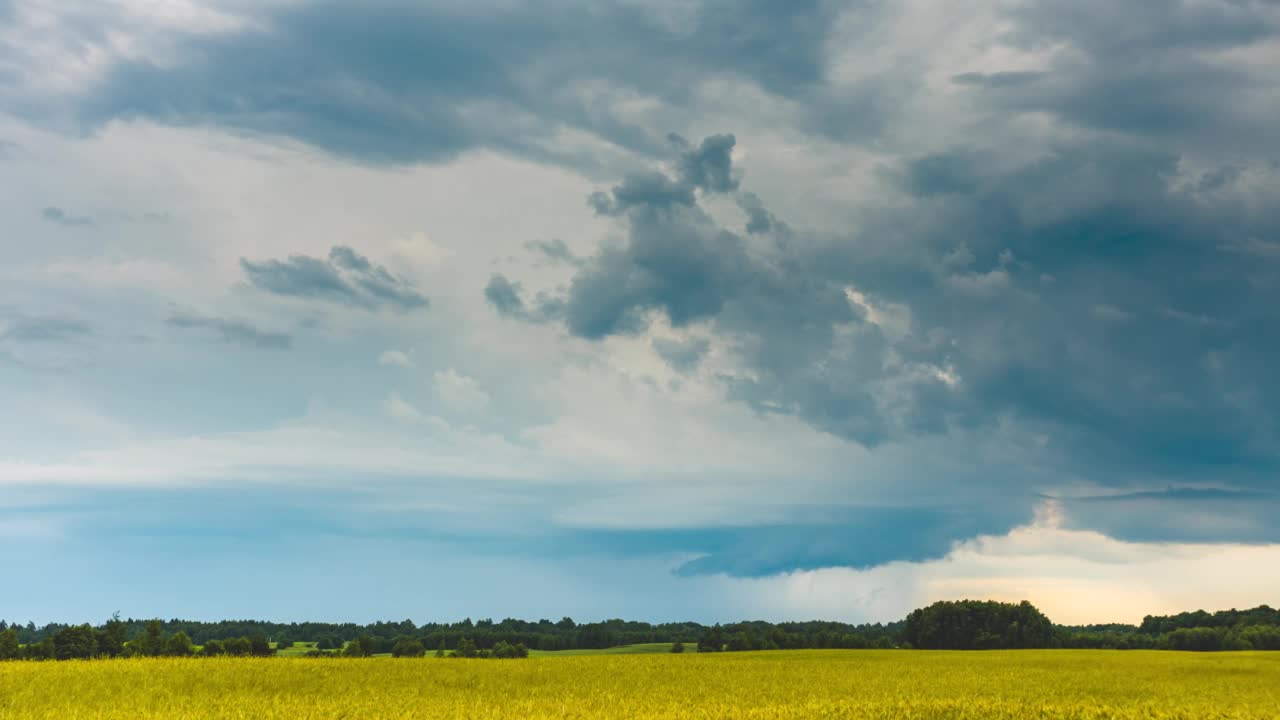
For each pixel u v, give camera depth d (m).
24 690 38.41
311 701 38.62
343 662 54.03
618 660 66.81
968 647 127.62
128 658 51.34
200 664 49.44
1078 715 35.25
